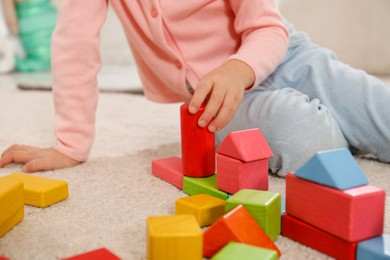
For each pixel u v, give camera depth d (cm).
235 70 81
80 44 92
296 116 85
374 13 222
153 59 102
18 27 277
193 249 48
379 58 225
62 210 69
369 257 50
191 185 74
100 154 100
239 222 53
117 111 150
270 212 56
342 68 99
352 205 50
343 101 95
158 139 113
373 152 96
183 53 99
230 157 67
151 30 96
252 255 48
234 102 77
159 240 48
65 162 90
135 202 71
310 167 55
